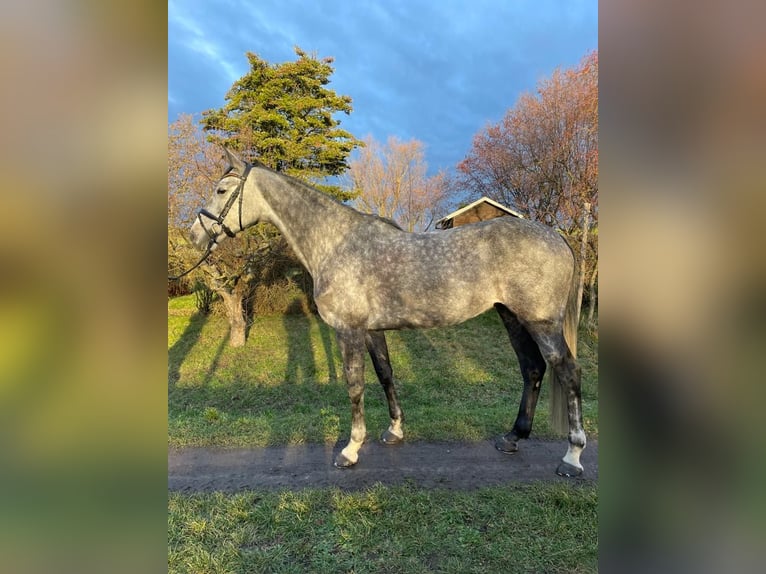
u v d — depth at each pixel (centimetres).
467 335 916
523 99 1473
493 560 198
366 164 1992
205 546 210
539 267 265
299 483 273
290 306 1161
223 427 370
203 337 959
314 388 599
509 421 370
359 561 198
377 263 278
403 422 353
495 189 1612
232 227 310
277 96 1146
